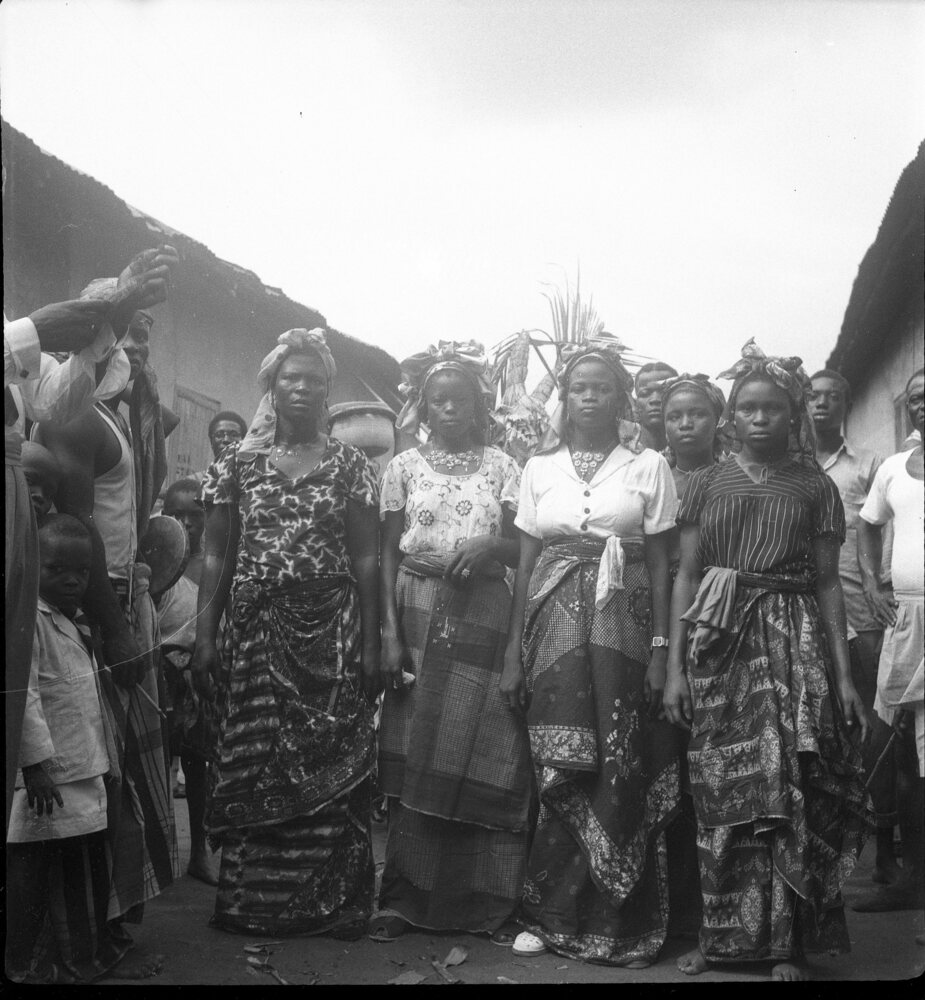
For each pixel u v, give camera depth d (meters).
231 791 3.58
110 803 3.25
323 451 3.74
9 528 2.96
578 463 3.69
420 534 3.78
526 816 3.63
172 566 3.86
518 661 3.66
